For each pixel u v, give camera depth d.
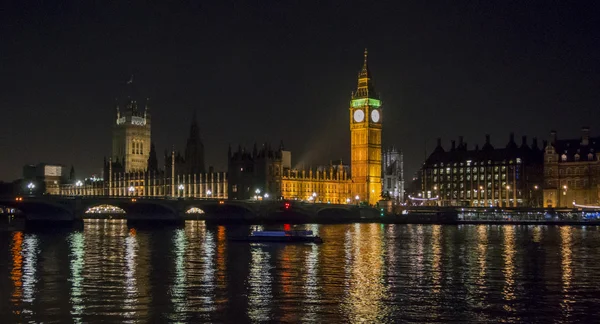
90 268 95.31
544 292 76.19
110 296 73.56
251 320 63.47
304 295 74.44
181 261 103.75
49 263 100.94
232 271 92.38
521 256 110.94
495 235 162.38
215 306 68.88
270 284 81.38
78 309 67.38
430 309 67.81
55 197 195.25
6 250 121.25
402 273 90.50
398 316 65.06
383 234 168.75
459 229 194.12
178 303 70.19
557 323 62.72
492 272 91.44
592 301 71.44
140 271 92.12
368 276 87.81
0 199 186.50
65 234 170.62
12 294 74.50
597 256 110.69
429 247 127.38
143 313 65.88
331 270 93.44
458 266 97.81
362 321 63.31
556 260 105.19
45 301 70.88
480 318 64.38
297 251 119.31
